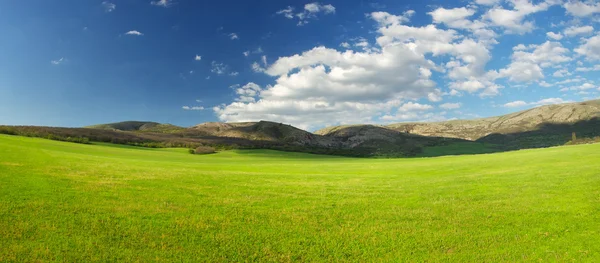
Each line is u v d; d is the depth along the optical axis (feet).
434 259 57.77
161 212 71.92
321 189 99.81
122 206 73.61
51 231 59.26
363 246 61.87
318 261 56.85
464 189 98.02
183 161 234.99
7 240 55.06
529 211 75.97
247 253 57.98
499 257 57.98
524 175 114.62
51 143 245.86
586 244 60.44
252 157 358.84
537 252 59.06
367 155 525.34
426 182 112.06
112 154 234.99
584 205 76.33
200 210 74.90
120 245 57.06
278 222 70.59
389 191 98.17
